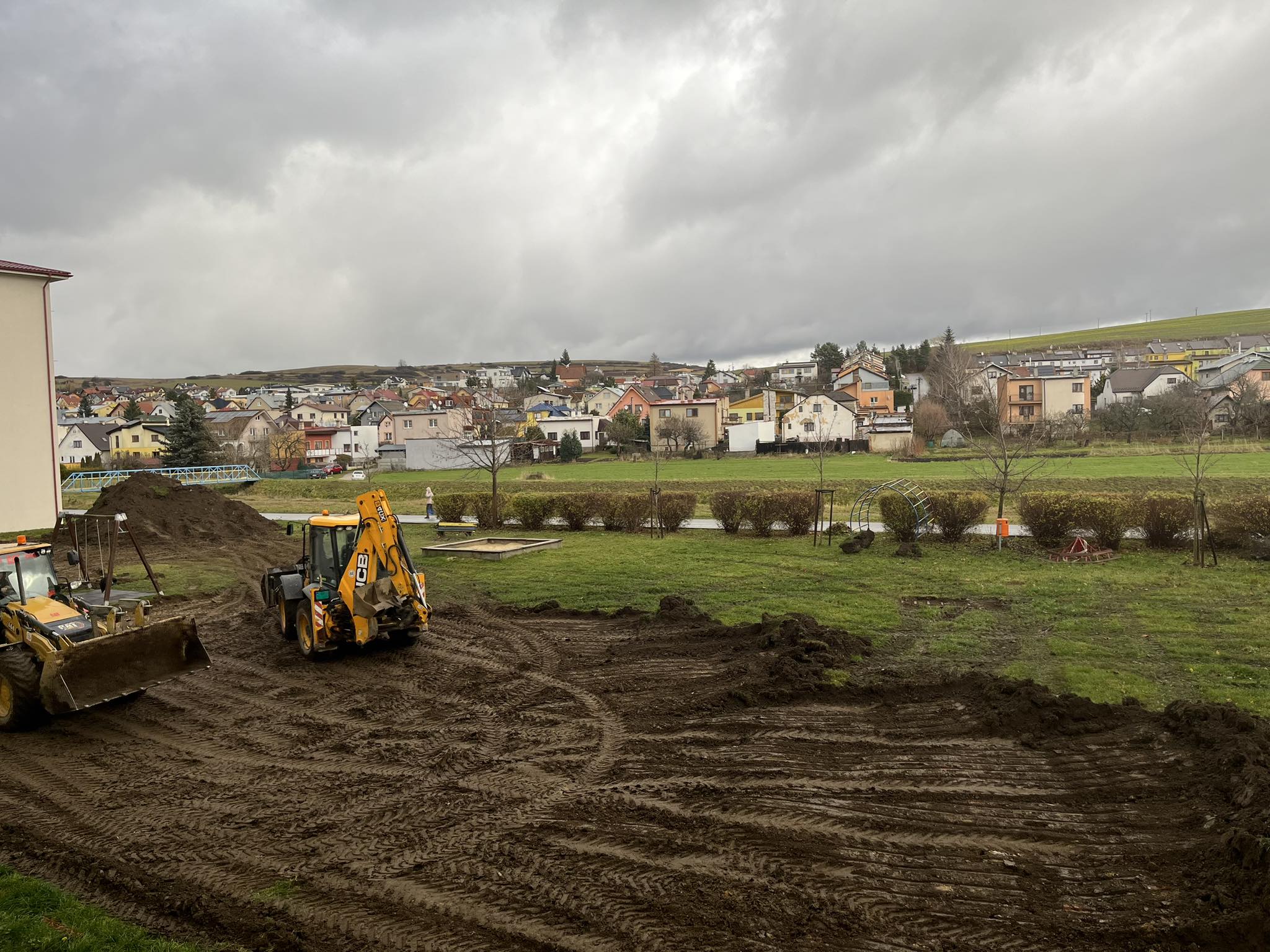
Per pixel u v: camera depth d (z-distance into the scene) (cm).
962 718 791
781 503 2103
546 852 555
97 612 948
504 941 455
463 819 611
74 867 557
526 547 1969
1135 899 478
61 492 2495
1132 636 1045
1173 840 540
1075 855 529
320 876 533
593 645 1120
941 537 1981
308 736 813
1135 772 646
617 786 662
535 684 958
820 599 1331
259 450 6519
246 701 930
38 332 2408
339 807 642
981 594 1346
